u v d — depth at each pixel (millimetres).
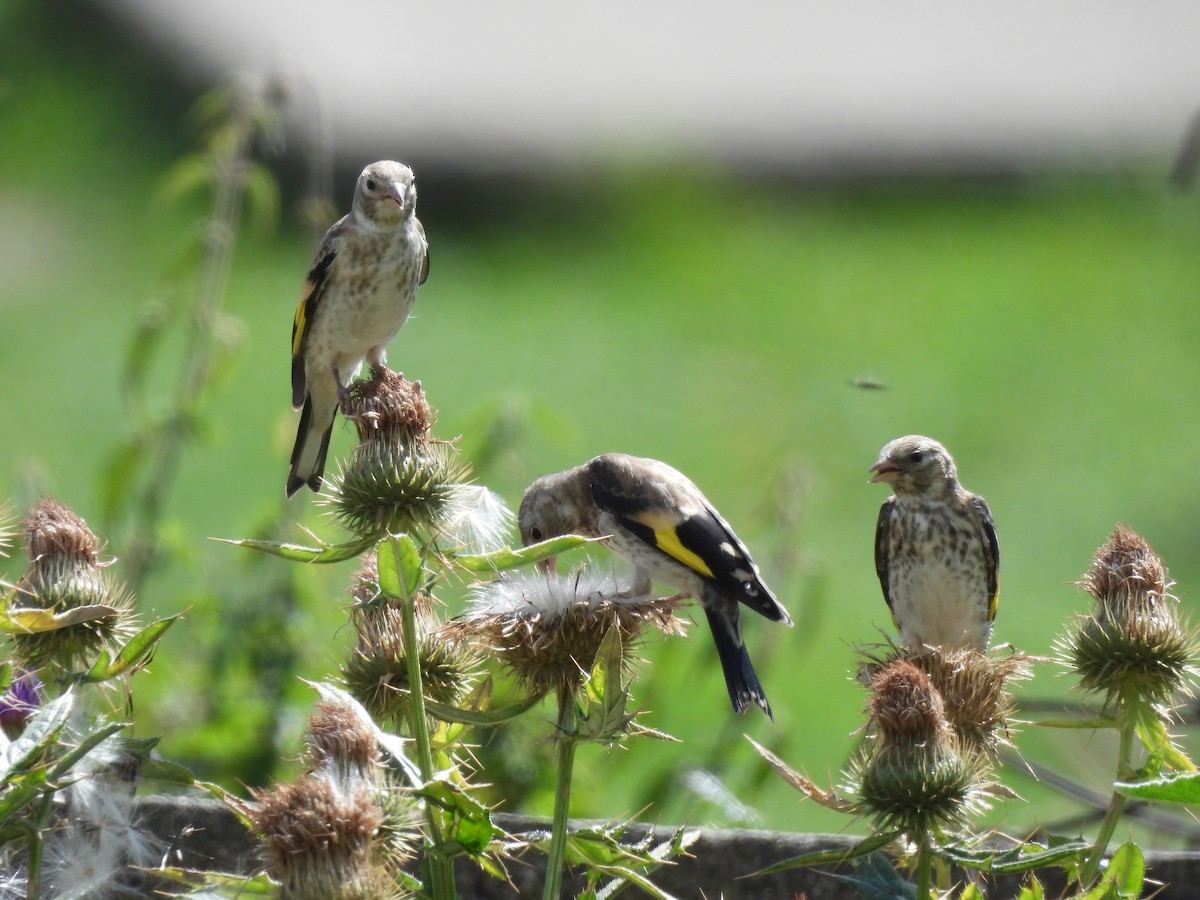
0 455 20422
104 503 10516
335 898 4523
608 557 8547
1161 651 6117
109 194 32031
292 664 9984
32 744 4844
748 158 37312
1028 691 15484
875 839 5312
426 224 34219
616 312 28859
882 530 9398
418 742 5266
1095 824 10719
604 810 10875
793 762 13406
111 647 5773
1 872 5805
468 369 25703
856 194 36688
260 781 9414
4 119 33500
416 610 6059
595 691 5277
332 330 8977
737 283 30672
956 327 28172
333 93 36531
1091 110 38875
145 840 5934
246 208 25297
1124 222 34250
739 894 6719
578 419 23969
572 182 35188
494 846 5238
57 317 26484
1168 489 22062
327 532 10148
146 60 35750
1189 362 26484
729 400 25000
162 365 24125
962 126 38219
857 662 6730
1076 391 25484
